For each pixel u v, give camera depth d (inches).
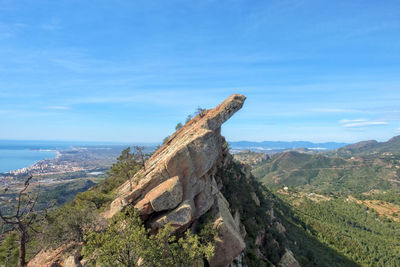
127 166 2603.3
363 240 6437.0
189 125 2822.3
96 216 1451.8
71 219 1346.0
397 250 6225.4
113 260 989.2
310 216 7736.2
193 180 1662.2
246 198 3065.9
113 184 2824.8
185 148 1654.8
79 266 1145.4
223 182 2783.0
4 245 1536.7
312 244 4532.5
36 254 1401.3
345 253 4940.9
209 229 1545.3
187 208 1481.3
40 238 1395.2
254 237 2454.5
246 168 4611.2
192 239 1203.2
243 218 2600.9
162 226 1413.6
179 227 1430.9
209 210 1784.0
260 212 3122.5
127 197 1533.0
